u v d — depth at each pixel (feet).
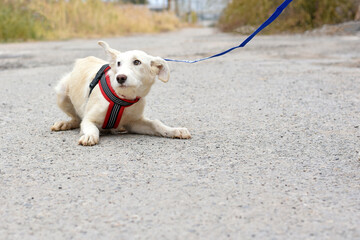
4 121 15.30
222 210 7.95
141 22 100.83
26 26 59.82
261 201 8.35
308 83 22.27
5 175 9.82
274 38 52.75
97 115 12.51
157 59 12.46
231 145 12.18
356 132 13.50
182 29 134.82
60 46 48.98
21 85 23.25
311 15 57.72
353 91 20.02
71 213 7.86
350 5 56.49
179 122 15.05
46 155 11.24
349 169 10.22
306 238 6.95
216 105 17.74
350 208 8.04
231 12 72.54
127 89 11.77
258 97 19.15
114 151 11.53
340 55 34.22
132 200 8.39
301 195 8.65
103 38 69.82
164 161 10.71
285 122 14.84
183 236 7.04
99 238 6.99
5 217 7.73
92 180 9.45
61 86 14.20
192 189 8.93
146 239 6.95
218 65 30.68
